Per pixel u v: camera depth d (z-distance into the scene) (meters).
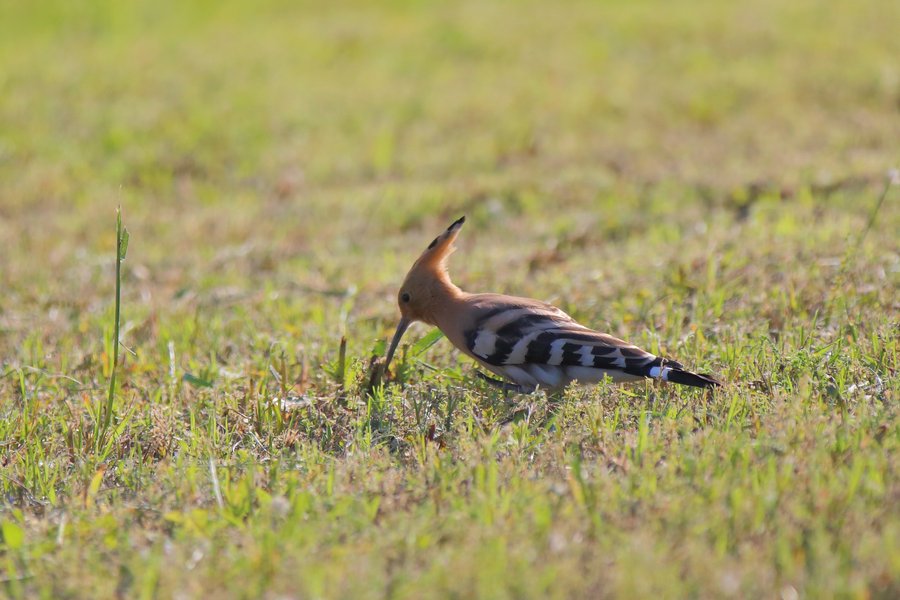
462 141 28.45
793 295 13.06
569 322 10.99
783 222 17.20
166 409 11.37
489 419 10.34
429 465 8.88
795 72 32.19
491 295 11.78
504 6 44.09
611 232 19.88
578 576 6.62
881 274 13.66
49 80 33.75
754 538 7.09
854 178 20.95
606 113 30.09
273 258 19.70
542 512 7.52
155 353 14.09
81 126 29.88
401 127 29.81
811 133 26.47
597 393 9.98
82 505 8.84
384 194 23.86
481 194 23.55
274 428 10.78
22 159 27.80
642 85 32.28
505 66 35.16
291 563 7.13
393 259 18.72
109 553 7.74
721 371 10.92
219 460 9.87
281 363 12.40
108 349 13.31
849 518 7.16
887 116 27.48
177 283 18.39
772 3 41.25
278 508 8.05
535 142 27.73
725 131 27.58
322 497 8.50
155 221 23.05
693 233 18.44
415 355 11.98
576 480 8.15
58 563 7.53
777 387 10.20
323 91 32.84
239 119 30.42
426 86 33.28
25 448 10.63
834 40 35.38
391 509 8.17
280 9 45.19
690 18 39.53
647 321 13.28
